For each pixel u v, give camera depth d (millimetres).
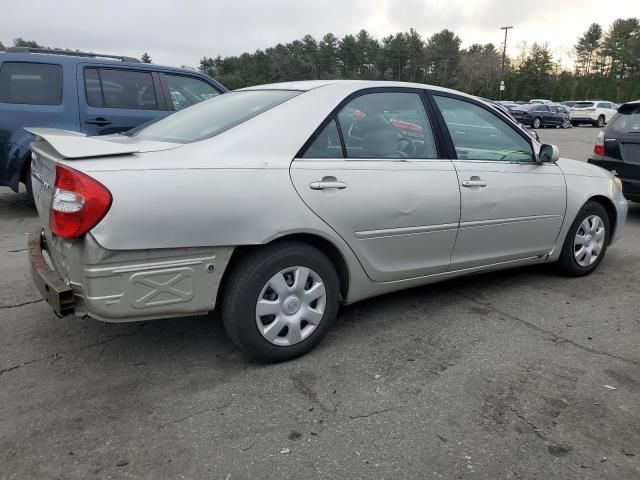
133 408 2750
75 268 2662
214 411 2736
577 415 2732
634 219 7508
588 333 3680
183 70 7410
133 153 2775
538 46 72438
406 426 2633
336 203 3191
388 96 3654
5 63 6336
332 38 79812
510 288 4543
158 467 2332
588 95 65625
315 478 2283
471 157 3963
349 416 2711
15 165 6414
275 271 3045
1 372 3072
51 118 6477
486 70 75312
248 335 3033
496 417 2713
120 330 3625
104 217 2545
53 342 3441
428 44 83812
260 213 2920
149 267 2701
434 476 2301
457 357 3324
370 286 3541
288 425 2635
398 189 3463
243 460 2383
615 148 7125
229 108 3496
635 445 2506
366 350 3398
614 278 4844
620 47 78062
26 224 6395
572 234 4660
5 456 2381
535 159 4371
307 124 3217
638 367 3217
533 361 3279
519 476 2305
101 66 6773
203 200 2762
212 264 2857
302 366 3191
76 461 2359
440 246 3773
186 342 3473
